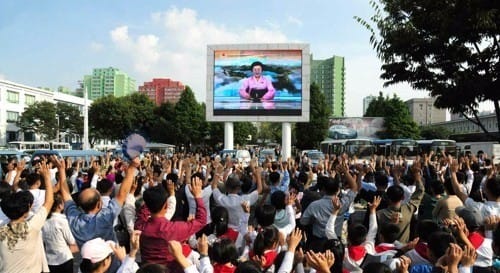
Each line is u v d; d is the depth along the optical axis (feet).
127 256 14.08
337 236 21.50
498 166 40.50
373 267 12.80
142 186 28.73
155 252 14.88
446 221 18.26
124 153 16.49
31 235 15.57
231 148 114.32
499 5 49.26
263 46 108.37
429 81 56.59
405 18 57.72
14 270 15.12
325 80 363.76
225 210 20.94
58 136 205.46
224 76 109.40
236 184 22.35
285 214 21.43
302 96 107.04
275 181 29.63
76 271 23.90
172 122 210.79
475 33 51.60
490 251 16.03
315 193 27.22
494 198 21.26
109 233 16.34
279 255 14.78
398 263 13.64
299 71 107.24
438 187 26.73
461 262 12.38
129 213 23.07
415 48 55.52
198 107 215.72
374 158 57.62
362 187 29.58
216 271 14.79
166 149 170.30
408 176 31.09
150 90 407.23
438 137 272.31
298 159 67.00
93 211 16.71
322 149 142.20
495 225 17.90
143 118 212.02
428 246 14.85
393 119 194.18
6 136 208.95
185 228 15.35
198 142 220.64
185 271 13.37
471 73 53.47
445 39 52.95
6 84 210.18
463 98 54.08
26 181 25.99
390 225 18.15
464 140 143.74
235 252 15.06
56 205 19.10
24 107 225.15
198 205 16.01
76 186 38.09
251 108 108.37
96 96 408.26
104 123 206.59
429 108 435.53
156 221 15.24
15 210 15.37
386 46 58.13
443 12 51.78
